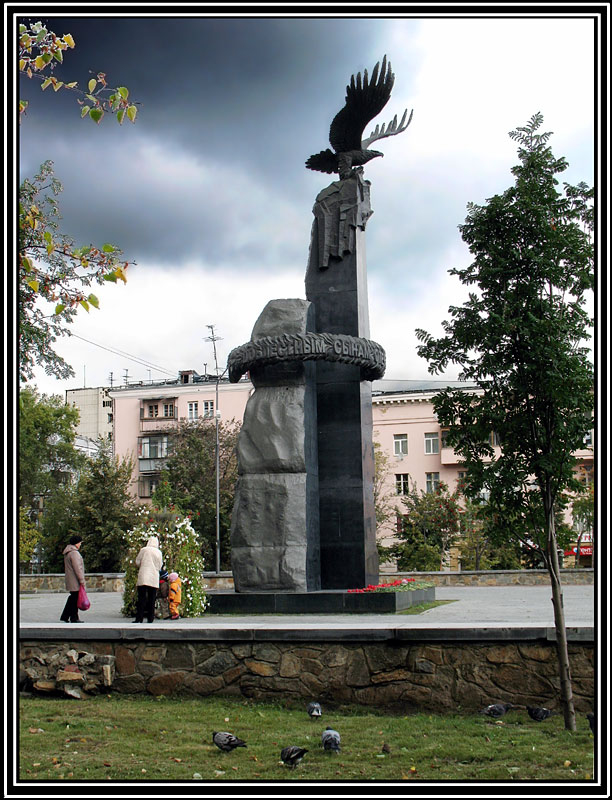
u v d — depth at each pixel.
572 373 7.17
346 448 13.83
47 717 7.63
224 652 8.28
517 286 7.55
